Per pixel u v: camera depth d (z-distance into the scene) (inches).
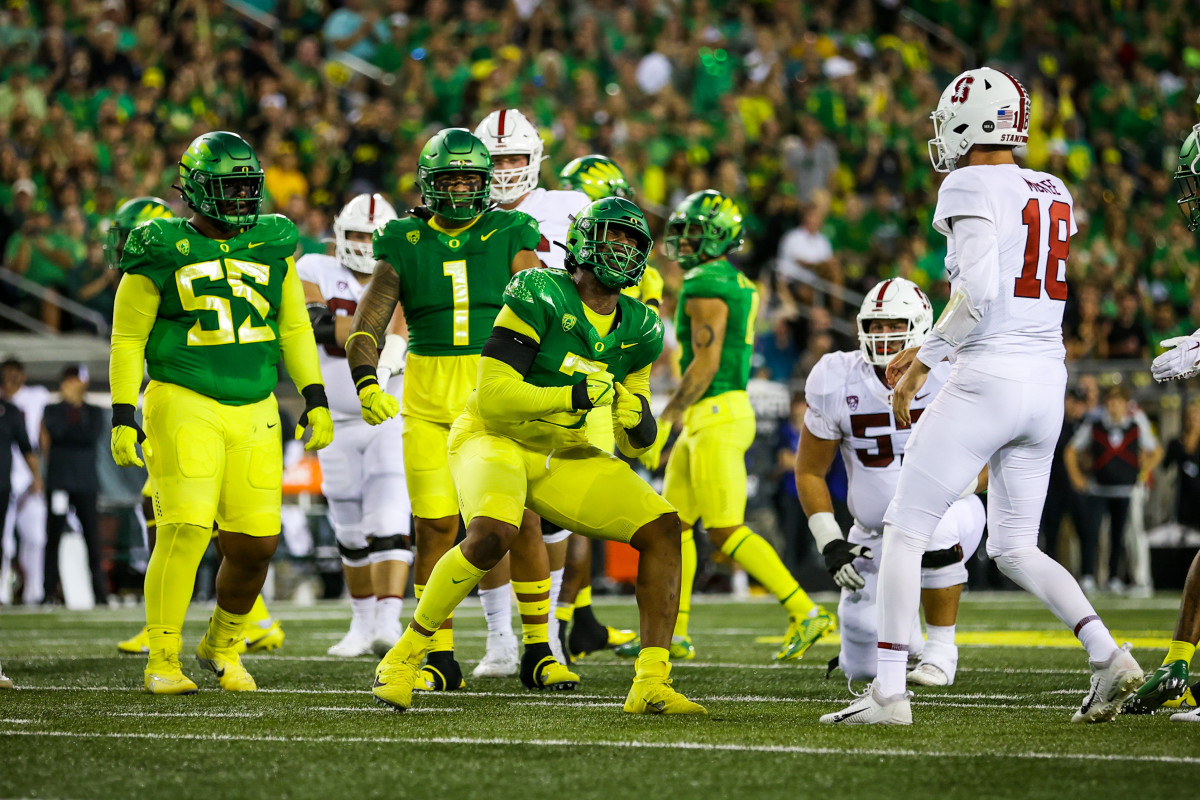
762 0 2613.2
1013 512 596.1
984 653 935.7
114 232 921.5
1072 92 2618.1
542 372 606.2
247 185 679.1
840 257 2161.7
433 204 706.8
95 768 465.7
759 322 1964.8
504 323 600.7
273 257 698.2
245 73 2198.6
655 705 598.2
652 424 616.4
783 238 2123.5
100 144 1926.7
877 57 2568.9
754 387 1690.5
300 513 1588.3
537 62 2252.7
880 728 556.1
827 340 1911.9
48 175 1870.1
